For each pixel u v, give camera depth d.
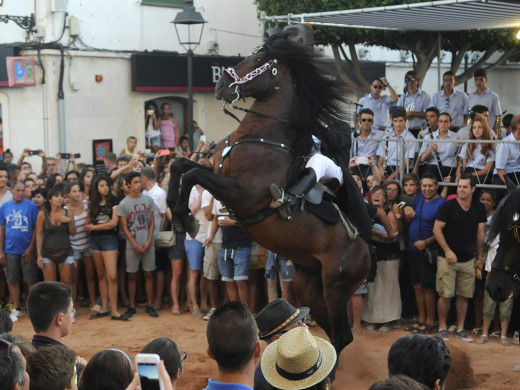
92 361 3.78
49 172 13.75
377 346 8.82
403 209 9.42
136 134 18.36
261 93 6.48
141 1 18.11
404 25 12.49
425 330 9.30
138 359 2.71
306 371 3.66
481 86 12.91
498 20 11.40
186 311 10.59
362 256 6.94
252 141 6.38
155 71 18.19
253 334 3.53
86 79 17.31
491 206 9.20
